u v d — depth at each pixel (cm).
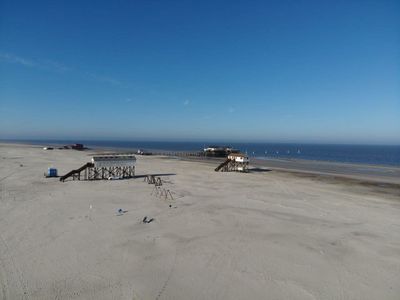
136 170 5847
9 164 6222
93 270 1548
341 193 3828
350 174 6044
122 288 1384
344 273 1571
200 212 2683
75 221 2341
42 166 6066
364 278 1522
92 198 3166
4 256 1691
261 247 1892
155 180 4406
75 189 3653
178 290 1377
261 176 5356
